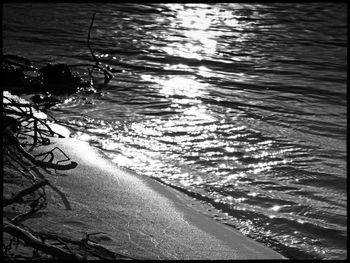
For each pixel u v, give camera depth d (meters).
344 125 11.02
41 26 18.16
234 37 19.02
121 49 16.39
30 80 12.50
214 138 10.00
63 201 6.80
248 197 7.89
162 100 12.09
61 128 9.98
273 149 9.63
